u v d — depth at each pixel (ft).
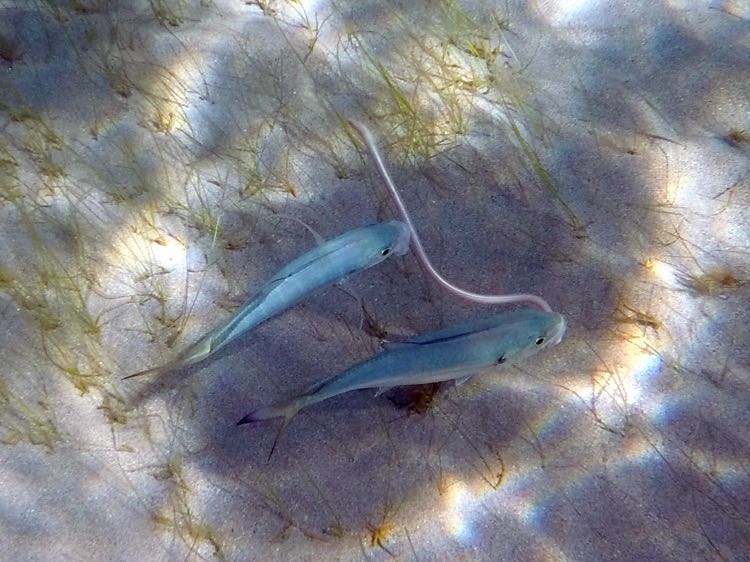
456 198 3.45
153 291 3.27
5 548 2.74
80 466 2.89
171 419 2.98
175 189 3.58
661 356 2.98
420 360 2.59
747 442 2.78
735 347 2.97
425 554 2.68
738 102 3.59
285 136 3.72
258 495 2.81
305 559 2.70
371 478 2.82
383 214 3.42
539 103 3.73
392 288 3.19
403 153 3.61
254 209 3.49
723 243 3.21
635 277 3.16
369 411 2.94
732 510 2.68
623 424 2.85
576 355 3.00
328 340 3.11
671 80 3.71
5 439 2.94
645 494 2.72
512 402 2.92
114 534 2.77
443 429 2.89
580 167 3.50
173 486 2.85
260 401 2.99
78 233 3.41
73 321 3.19
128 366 3.09
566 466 2.79
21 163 3.67
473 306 3.13
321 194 3.52
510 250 3.28
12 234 3.42
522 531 2.70
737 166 3.40
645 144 3.53
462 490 2.78
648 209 3.34
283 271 2.73
